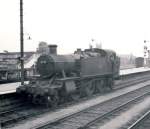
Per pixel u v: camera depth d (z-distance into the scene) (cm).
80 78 1936
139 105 1752
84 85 2038
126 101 1900
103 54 2367
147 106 1719
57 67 1759
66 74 1909
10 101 1750
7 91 1827
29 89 1677
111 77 2469
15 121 1338
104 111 1570
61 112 1538
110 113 1498
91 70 2089
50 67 1756
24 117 1408
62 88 1759
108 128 1212
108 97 2069
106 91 2403
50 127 1223
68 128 1210
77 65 1959
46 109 1627
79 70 1947
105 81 2411
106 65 2350
